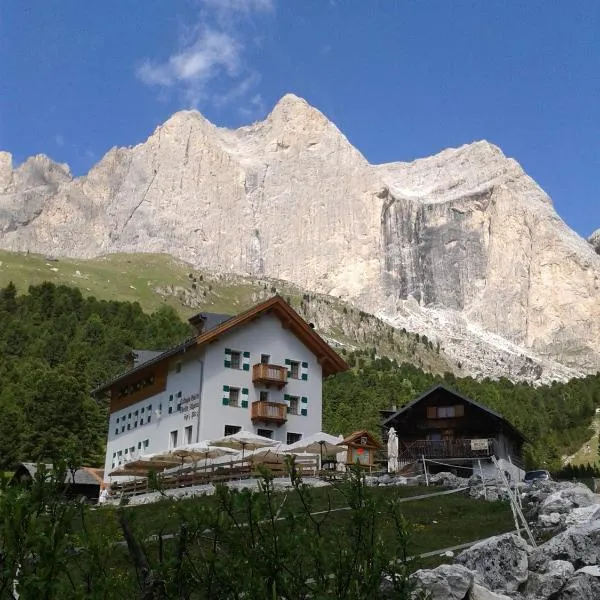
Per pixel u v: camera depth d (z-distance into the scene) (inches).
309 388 2733.8
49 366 5447.8
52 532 420.8
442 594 776.9
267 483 519.2
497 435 2620.6
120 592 459.5
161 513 1288.1
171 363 2731.3
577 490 1348.4
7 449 3722.9
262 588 467.8
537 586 861.2
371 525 540.1
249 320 2642.7
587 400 6673.2
